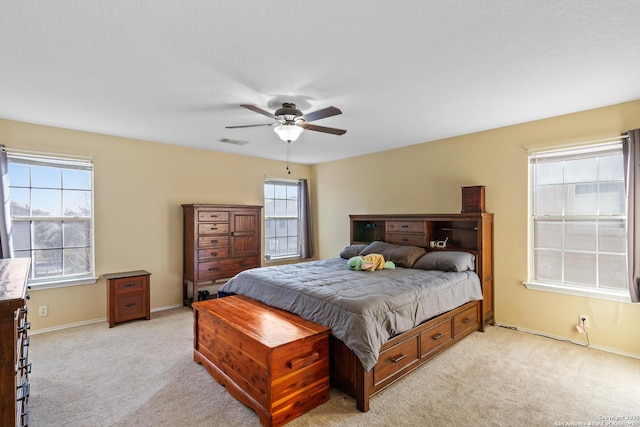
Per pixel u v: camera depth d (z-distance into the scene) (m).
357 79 2.48
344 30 1.82
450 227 4.35
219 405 2.29
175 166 4.78
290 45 1.98
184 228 4.82
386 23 1.76
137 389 2.50
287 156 5.71
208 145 4.80
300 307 2.71
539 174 3.65
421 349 2.80
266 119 3.46
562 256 3.49
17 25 1.74
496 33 1.86
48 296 3.74
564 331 3.40
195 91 2.69
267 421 2.03
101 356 3.07
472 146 4.13
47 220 3.79
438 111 3.26
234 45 1.98
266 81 2.51
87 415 2.17
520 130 3.70
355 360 2.30
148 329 3.80
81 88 2.62
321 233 6.41
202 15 1.67
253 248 5.23
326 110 2.53
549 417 2.13
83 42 1.93
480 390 2.46
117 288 3.91
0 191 3.33
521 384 2.54
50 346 3.29
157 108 3.12
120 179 4.27
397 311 2.56
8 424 1.21
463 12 1.66
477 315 3.68
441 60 2.19
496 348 3.20
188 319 4.18
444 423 2.08
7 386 1.21
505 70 2.35
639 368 2.78
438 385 2.53
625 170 2.96
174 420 2.12
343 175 5.94
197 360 2.94
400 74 2.40
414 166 4.79
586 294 3.25
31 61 2.17
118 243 4.25
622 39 1.93
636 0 1.55
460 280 3.39
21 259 2.45
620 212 3.12
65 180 3.92
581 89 2.70
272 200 6.09
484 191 3.96
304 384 2.21
